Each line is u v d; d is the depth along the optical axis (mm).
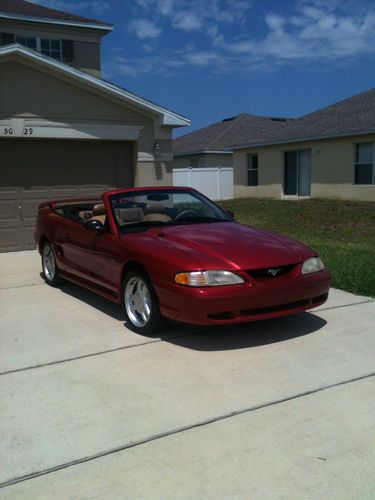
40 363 4625
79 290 7367
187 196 6680
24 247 10656
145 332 5234
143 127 11102
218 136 33875
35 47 19922
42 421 3588
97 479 2924
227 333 5258
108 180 11227
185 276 4625
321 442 3232
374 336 5070
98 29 20594
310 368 4348
